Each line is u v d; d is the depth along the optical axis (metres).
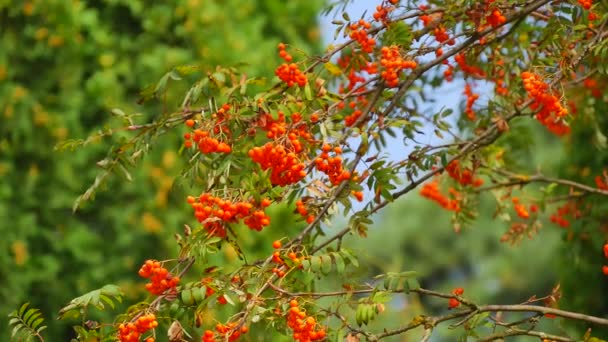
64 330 6.70
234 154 4.23
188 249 4.13
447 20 4.71
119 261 6.71
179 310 4.13
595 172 7.07
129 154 4.68
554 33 4.74
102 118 6.84
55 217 6.73
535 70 4.48
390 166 4.46
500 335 4.24
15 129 6.77
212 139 4.16
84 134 6.80
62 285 6.67
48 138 6.79
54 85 6.86
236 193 4.08
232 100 4.30
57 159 6.76
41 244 6.69
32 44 6.89
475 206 6.20
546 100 4.43
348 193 4.31
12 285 6.55
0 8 6.90
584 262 7.05
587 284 7.08
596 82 6.24
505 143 6.41
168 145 6.79
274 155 3.99
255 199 4.00
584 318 4.23
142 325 3.98
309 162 4.22
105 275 6.68
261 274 4.16
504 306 4.30
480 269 19.20
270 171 4.00
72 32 6.89
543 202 6.32
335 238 4.62
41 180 6.74
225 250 6.58
